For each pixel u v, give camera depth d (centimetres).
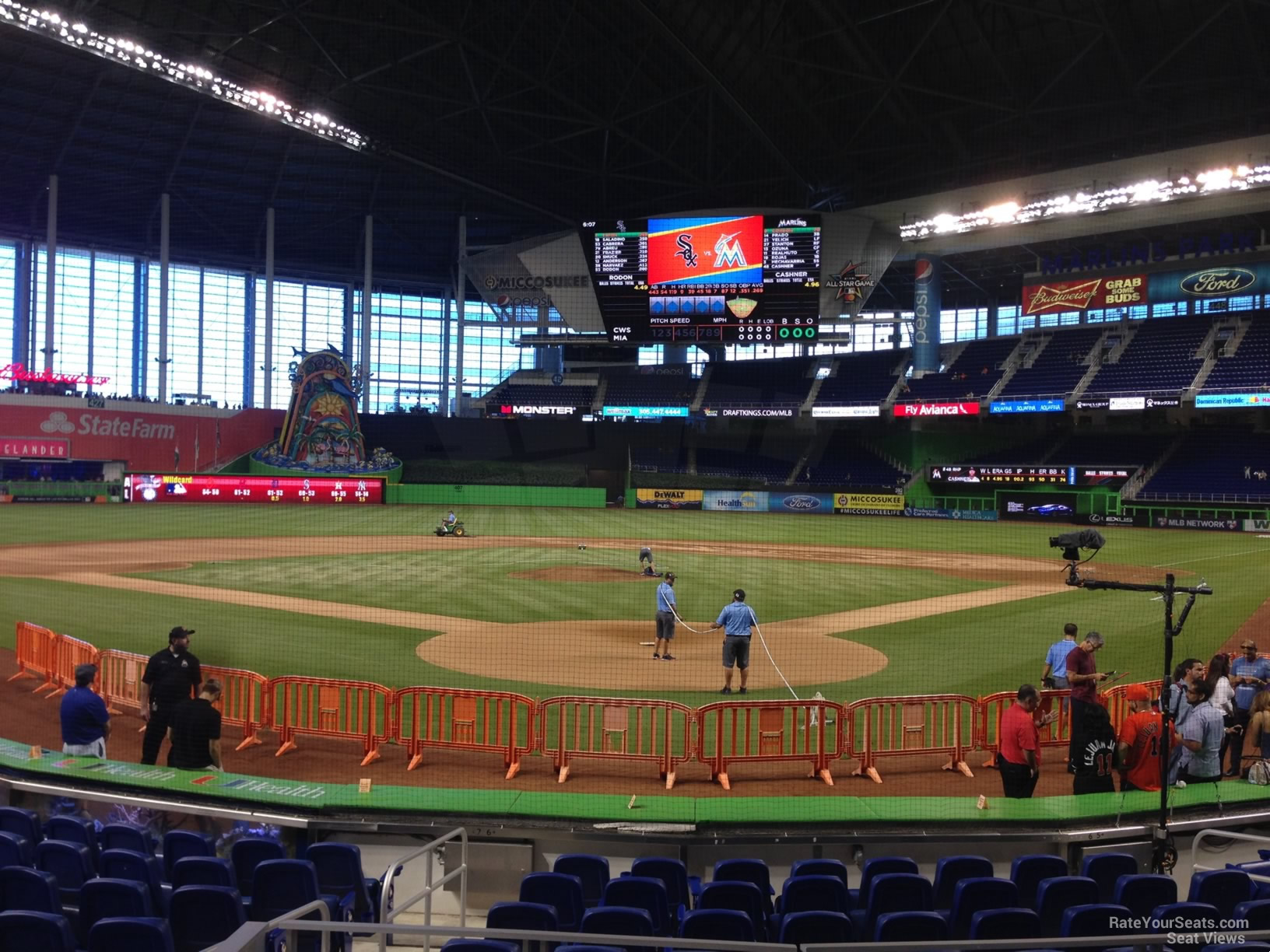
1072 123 4706
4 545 3472
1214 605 2377
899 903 582
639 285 4966
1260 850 748
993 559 3591
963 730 1275
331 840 749
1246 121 4422
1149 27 3778
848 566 3294
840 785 1070
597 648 1753
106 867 611
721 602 2391
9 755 868
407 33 4544
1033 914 500
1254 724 1008
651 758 1084
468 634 1870
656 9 4162
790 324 4869
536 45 4688
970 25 4078
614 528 4978
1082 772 895
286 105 4825
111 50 4069
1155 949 512
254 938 385
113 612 2053
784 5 4047
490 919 511
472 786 1039
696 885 703
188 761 918
